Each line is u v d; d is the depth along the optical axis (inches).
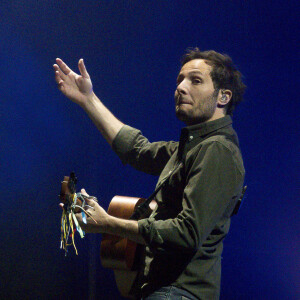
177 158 274.2
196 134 265.4
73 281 735.7
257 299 621.6
